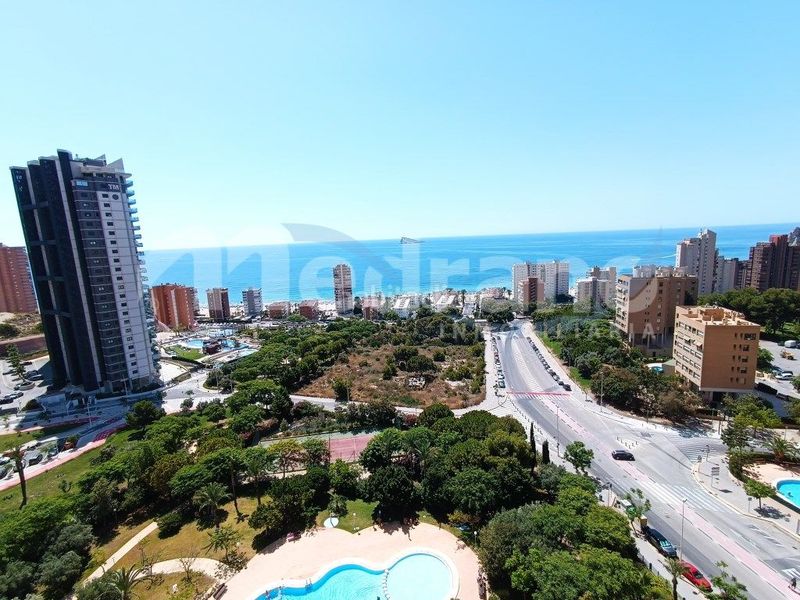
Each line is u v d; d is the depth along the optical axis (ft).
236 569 203.00
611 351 483.51
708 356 372.38
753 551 213.05
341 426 375.86
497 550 185.57
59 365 505.25
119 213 481.87
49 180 445.78
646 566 194.29
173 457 273.13
